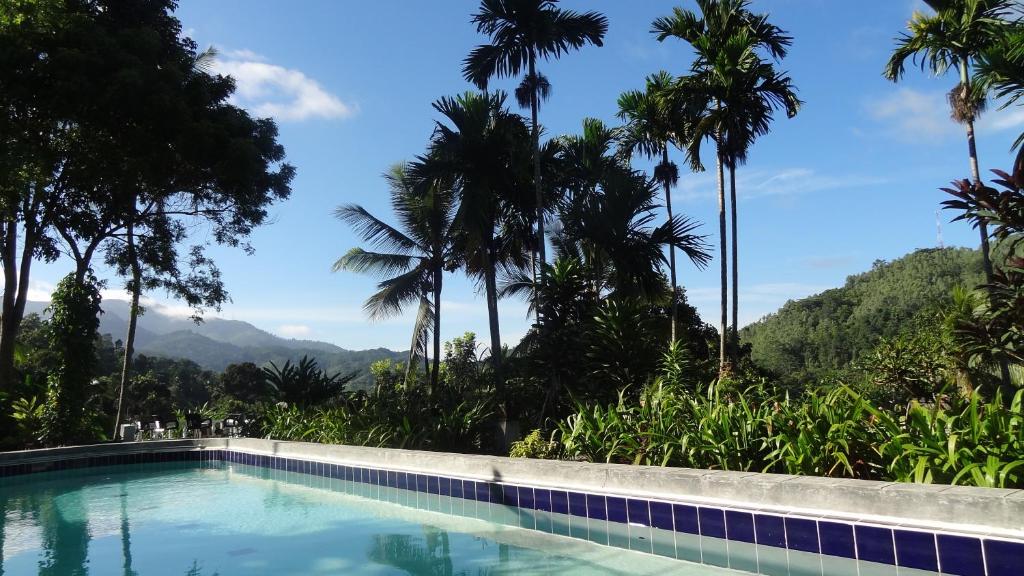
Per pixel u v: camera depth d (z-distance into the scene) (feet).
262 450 31.71
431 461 21.02
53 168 44.65
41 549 16.72
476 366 60.59
